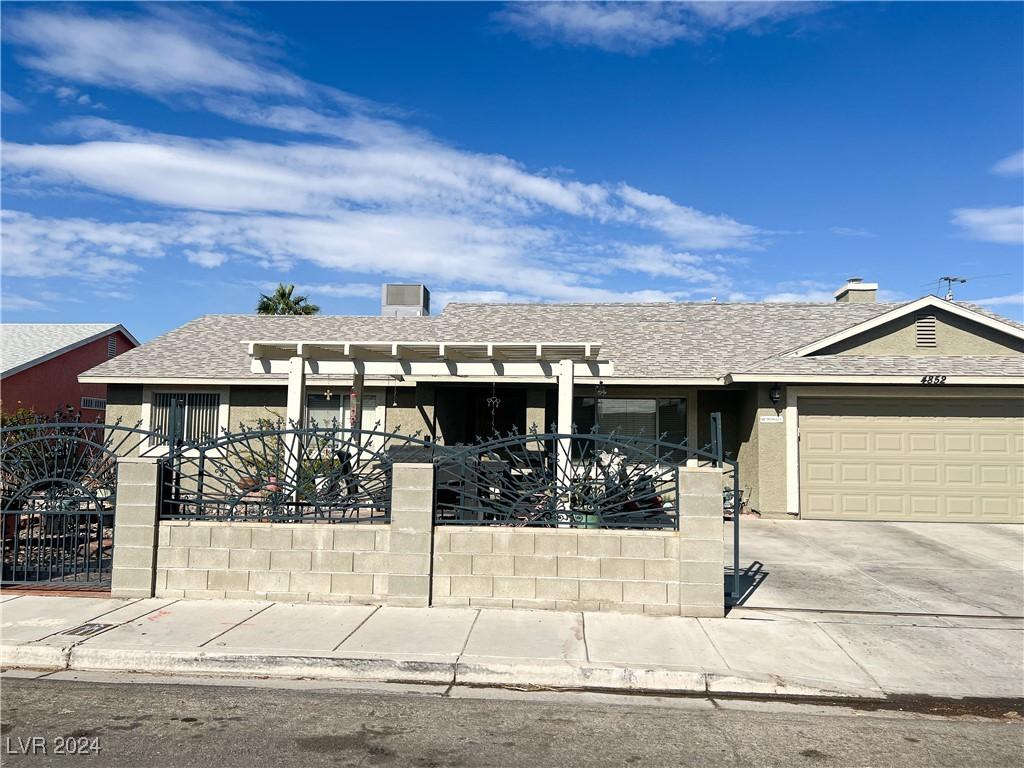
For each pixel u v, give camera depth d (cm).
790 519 1499
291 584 841
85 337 2719
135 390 1800
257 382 1734
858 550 1196
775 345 1742
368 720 549
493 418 1789
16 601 841
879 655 695
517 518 843
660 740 520
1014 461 1466
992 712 584
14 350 2533
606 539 812
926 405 1493
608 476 845
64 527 930
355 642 698
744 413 1655
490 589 820
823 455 1508
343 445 887
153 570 855
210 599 847
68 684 627
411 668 648
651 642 712
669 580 805
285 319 2183
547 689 631
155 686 623
